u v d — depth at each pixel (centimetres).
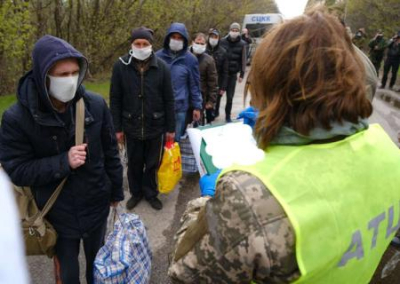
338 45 74
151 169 333
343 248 75
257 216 68
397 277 250
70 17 968
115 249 199
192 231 79
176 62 387
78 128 169
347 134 78
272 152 78
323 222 71
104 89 909
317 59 72
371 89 96
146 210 336
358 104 75
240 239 69
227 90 665
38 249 177
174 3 1190
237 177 72
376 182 84
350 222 76
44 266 252
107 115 187
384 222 86
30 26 689
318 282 75
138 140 318
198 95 408
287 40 75
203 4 1526
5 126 160
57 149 166
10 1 625
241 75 670
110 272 190
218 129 179
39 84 153
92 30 1027
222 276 73
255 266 70
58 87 156
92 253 206
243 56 653
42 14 870
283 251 67
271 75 76
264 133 79
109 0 1020
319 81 72
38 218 172
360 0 1989
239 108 825
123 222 219
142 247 212
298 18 78
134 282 201
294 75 73
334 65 73
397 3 1884
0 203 51
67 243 187
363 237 80
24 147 162
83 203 181
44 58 149
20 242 52
